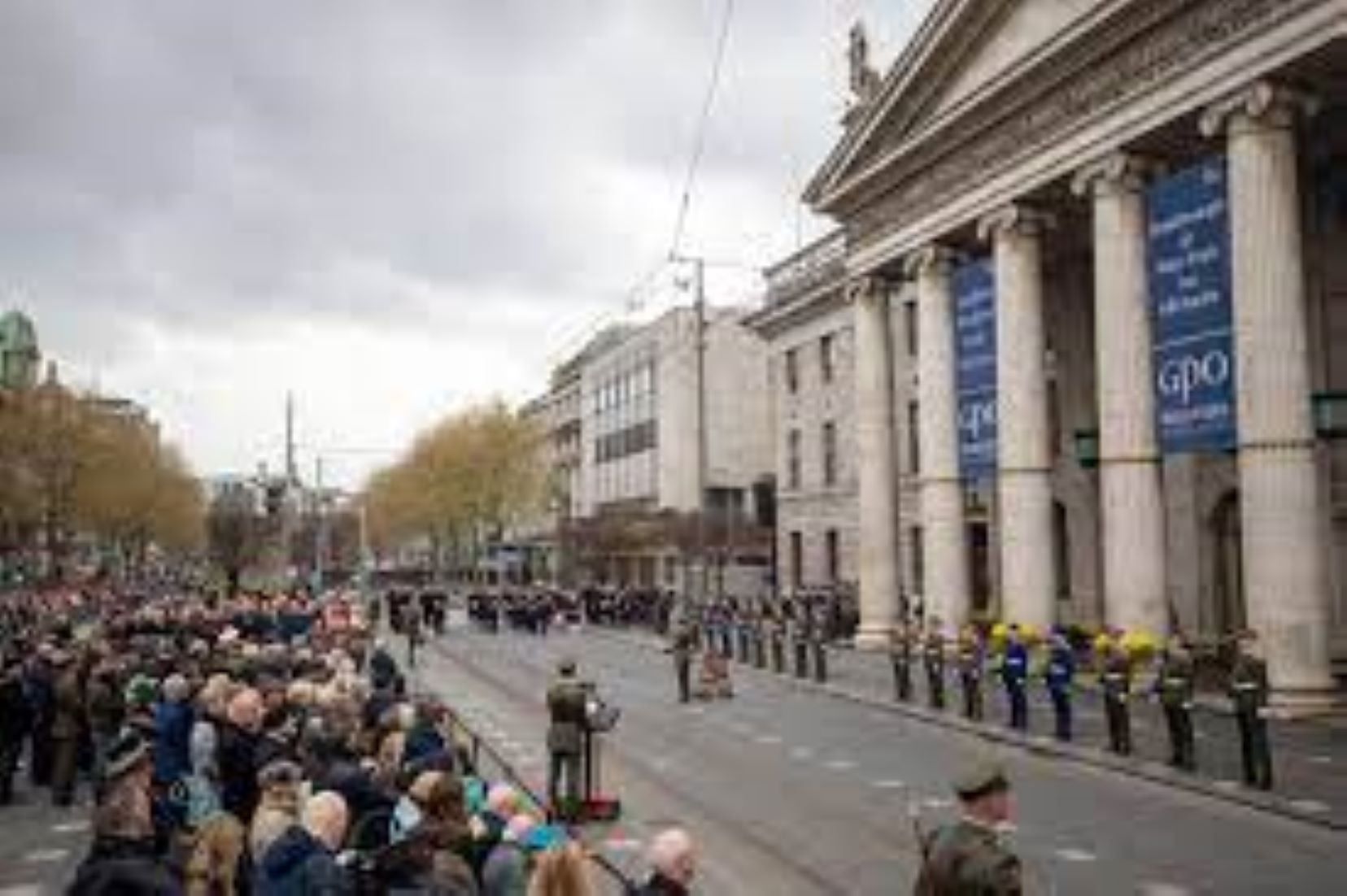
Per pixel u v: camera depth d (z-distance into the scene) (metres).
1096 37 29.67
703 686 31.53
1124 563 29.55
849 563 55.59
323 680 15.12
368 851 8.07
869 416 43.22
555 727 16.84
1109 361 30.08
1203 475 35.62
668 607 54.91
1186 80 27.38
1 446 66.69
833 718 27.67
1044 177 32.69
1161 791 18.55
